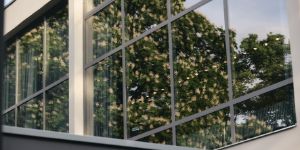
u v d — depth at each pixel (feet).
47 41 47.78
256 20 33.63
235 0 34.65
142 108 39.06
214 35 35.42
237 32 34.32
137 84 39.78
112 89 41.55
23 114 48.83
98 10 43.60
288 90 31.42
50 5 46.91
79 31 44.29
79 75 43.57
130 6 41.32
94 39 43.68
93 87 43.09
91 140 18.67
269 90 32.19
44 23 48.24
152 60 38.96
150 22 39.55
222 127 34.19
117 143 19.06
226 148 32.86
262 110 32.42
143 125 38.83
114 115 41.04
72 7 44.73
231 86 34.09
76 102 43.09
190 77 36.40
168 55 37.96
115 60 41.70
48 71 47.19
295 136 29.19
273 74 32.35
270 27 33.04
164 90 37.88
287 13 30.45
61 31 46.70
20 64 50.08
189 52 36.68
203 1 36.19
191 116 35.96
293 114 31.01
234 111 33.76
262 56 33.01
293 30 30.12
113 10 42.57
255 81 33.09
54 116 45.85
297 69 29.76
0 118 15.57
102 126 41.78
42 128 46.70
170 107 37.29
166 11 38.45
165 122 37.42
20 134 17.72
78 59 43.83
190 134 35.86
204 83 35.63
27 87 48.93
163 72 38.11
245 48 33.83
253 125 32.68
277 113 31.68
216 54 35.19
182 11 37.35
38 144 17.93
